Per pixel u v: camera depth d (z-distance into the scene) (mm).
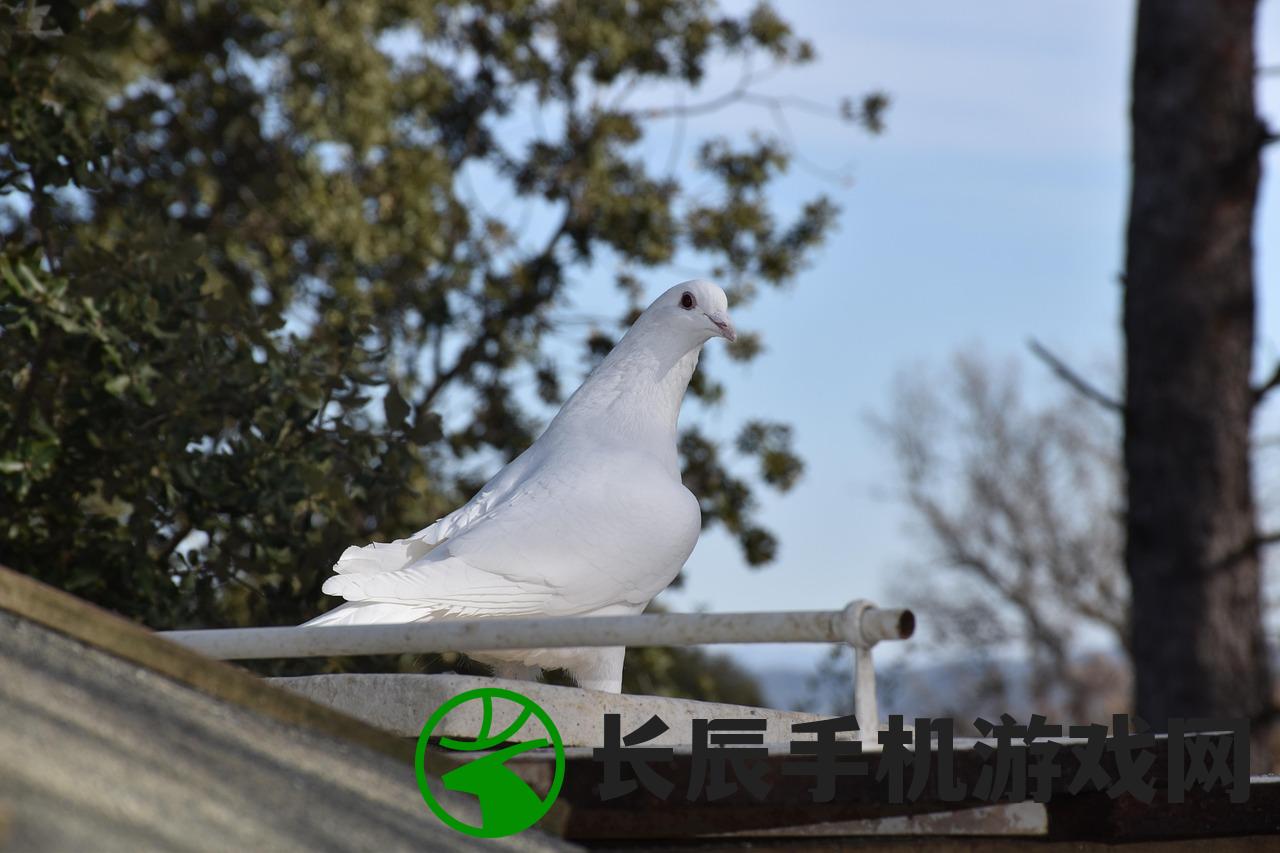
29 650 2980
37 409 8141
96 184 8750
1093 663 46688
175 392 8336
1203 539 12492
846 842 4125
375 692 3994
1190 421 12625
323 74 15047
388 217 15570
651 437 5867
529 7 17391
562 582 5191
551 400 17188
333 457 8883
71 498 8688
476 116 17969
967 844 4328
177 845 2199
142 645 3141
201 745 2746
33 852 1990
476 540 5148
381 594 4816
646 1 17516
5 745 2363
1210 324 12672
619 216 17000
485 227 16922
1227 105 12812
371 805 2803
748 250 17703
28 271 7820
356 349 8812
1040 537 46812
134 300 8281
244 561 8586
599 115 17484
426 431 8625
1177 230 12789
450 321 15992
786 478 16141
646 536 5391
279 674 8922
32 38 8461
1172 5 12906
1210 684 12328
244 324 8578
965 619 46781
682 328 5973
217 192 14773
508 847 2939
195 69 14922
